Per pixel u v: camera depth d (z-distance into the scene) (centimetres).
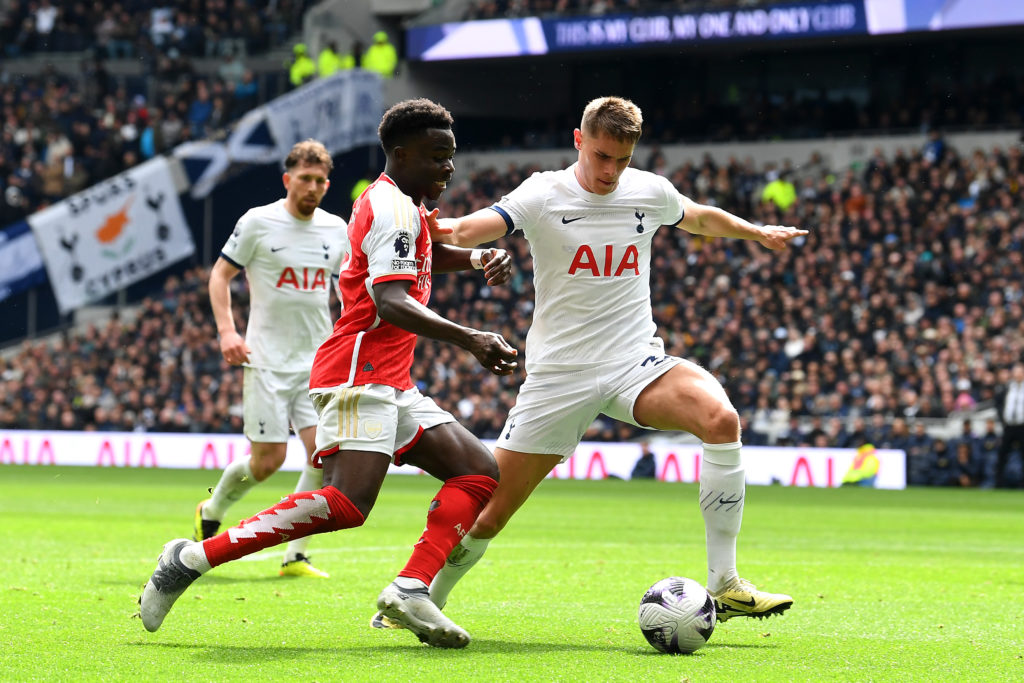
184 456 4159
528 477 890
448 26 5306
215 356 4591
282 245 1252
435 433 806
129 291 5125
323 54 5181
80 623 898
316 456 804
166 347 4666
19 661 738
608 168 858
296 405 1274
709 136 5494
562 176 892
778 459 3638
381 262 755
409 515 2255
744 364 3991
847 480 3531
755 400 3869
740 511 864
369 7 5628
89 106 5544
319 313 1282
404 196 782
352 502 779
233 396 4400
